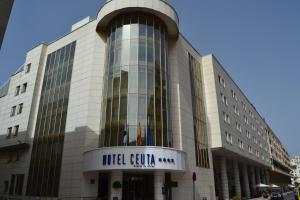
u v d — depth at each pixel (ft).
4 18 35.78
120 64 80.64
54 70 106.01
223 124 116.57
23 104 109.09
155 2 86.53
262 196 165.58
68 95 93.25
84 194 72.84
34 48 118.21
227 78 143.13
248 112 180.55
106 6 88.22
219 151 116.88
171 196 79.82
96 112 83.61
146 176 75.72
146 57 81.41
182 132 88.07
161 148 69.46
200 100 111.75
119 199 66.44
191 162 89.20
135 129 71.82
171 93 91.35
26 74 115.65
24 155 100.53
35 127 101.96
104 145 73.56
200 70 120.47
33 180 91.15
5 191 100.78
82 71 92.32
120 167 65.31
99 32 94.38
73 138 83.76
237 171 144.05
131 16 86.22
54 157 87.30
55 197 79.97
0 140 111.75
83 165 73.36
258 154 182.19
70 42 104.83
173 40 99.25
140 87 77.05
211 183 101.60
